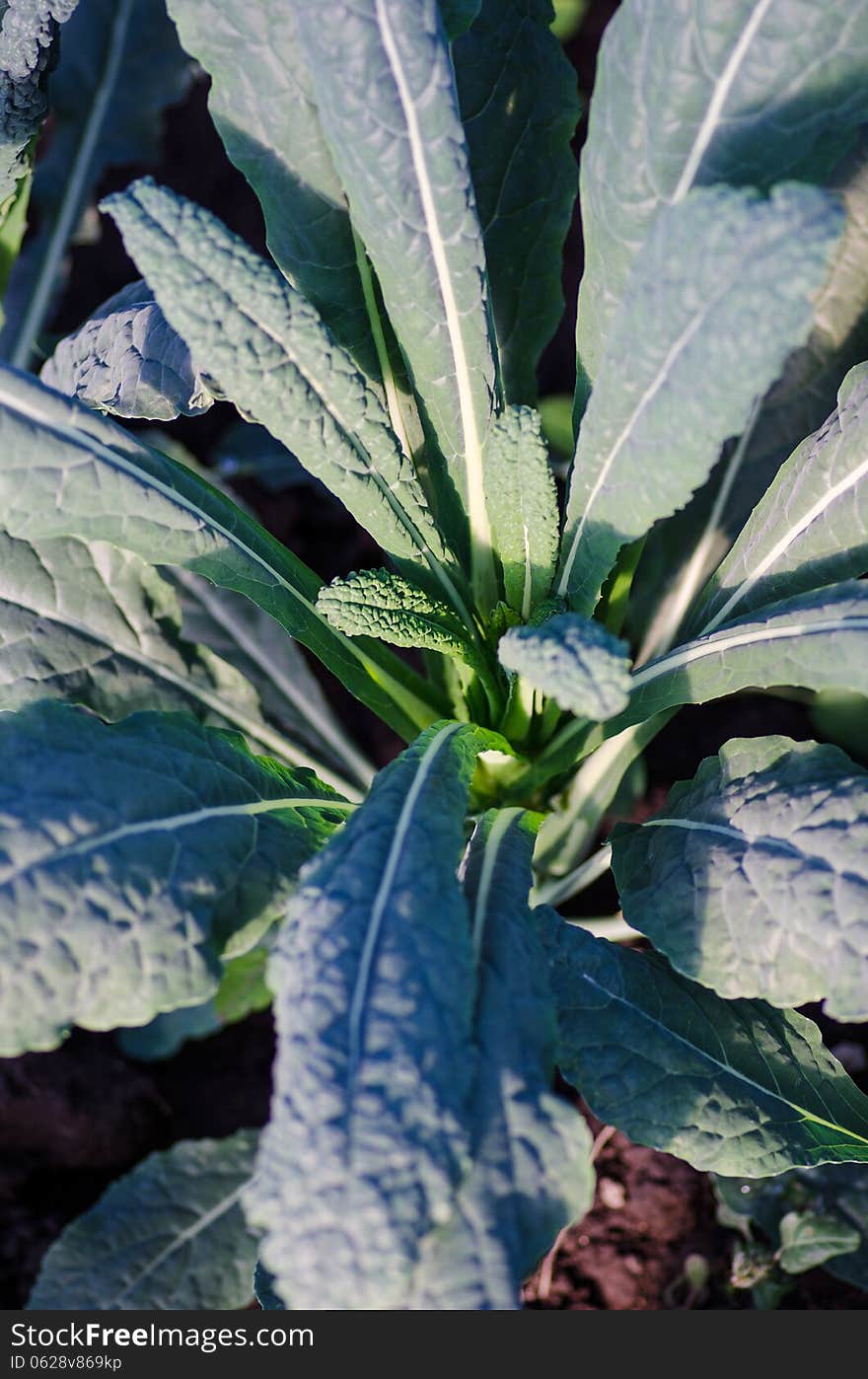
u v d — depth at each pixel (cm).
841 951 64
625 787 98
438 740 71
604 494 69
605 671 60
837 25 63
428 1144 56
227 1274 87
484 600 79
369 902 61
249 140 72
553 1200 58
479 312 71
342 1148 56
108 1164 94
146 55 104
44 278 104
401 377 80
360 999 58
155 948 63
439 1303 57
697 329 61
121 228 64
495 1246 57
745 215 59
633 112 68
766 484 87
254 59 70
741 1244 85
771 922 66
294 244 75
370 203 68
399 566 76
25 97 77
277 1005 60
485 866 68
